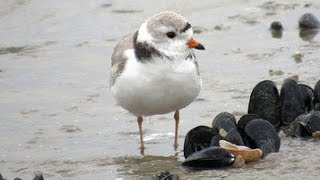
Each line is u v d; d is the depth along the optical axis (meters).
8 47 18.72
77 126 14.16
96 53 18.12
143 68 12.11
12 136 13.87
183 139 13.30
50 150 13.14
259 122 12.20
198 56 17.44
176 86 12.20
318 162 11.46
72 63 17.58
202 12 20.36
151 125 14.04
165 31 12.04
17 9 20.89
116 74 12.47
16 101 15.55
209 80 15.97
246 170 11.28
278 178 10.88
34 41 19.06
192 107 14.62
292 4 20.42
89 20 20.20
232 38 18.50
